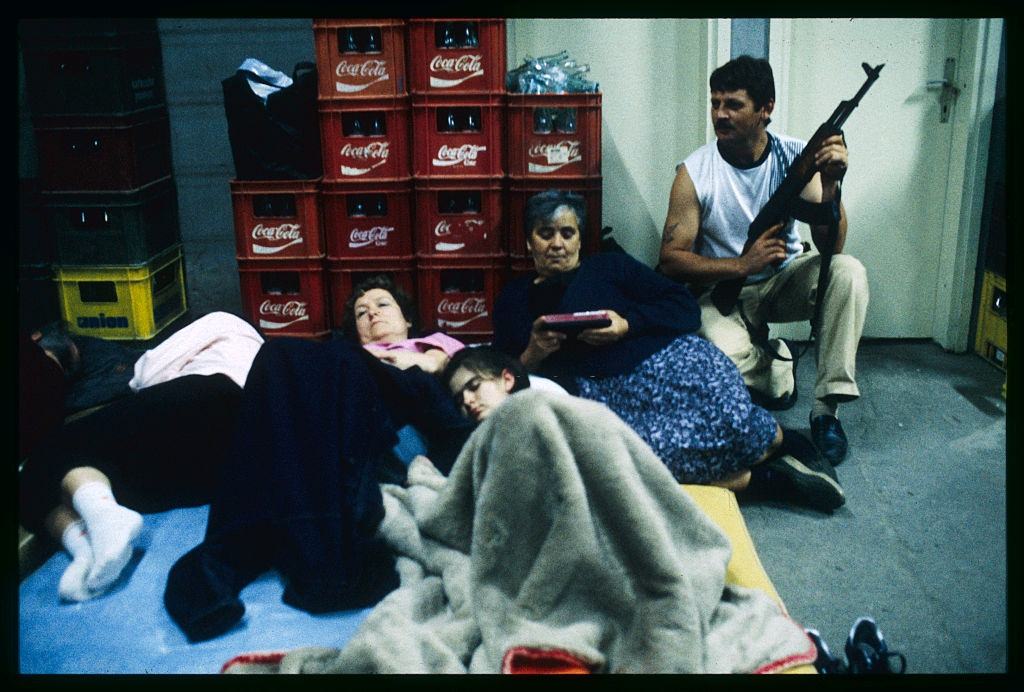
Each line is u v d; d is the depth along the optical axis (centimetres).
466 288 399
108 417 259
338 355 252
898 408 371
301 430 241
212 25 412
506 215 378
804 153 322
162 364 301
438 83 361
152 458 262
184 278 442
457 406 291
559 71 373
